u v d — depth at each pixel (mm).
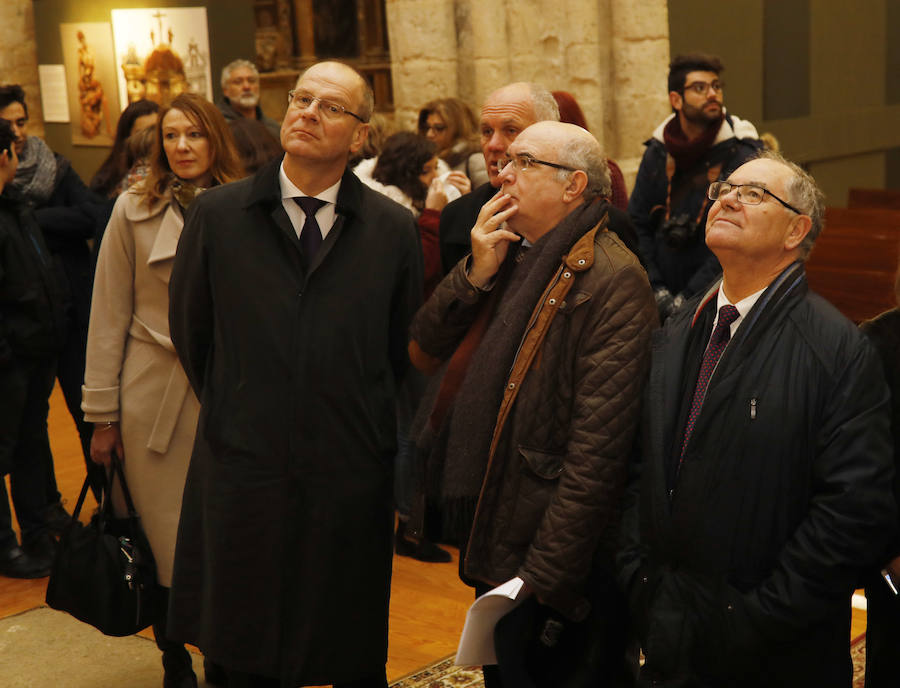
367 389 2801
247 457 2707
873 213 6887
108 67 9547
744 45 9125
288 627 2746
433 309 2646
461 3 7035
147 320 3305
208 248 2762
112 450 3320
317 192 2752
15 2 9602
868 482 2049
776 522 2131
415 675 3564
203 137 3262
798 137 9914
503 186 2564
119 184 4930
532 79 6934
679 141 4328
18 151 5008
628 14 6848
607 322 2396
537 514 2434
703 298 2344
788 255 2217
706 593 2174
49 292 4438
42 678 3648
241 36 9531
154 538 3312
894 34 11227
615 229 2756
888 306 6285
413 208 4715
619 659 2564
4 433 4398
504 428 2447
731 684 2184
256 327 2713
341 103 2660
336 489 2738
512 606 2398
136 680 3633
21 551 4609
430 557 4688
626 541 2500
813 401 2098
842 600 2121
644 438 2324
